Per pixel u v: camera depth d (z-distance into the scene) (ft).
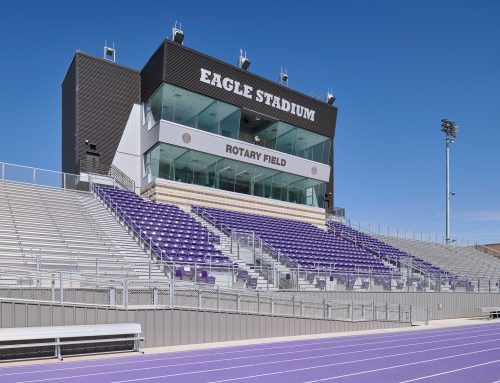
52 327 35.09
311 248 91.40
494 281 100.78
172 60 89.61
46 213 67.87
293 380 29.07
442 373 31.60
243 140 106.83
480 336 54.65
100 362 34.32
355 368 33.27
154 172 89.86
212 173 97.25
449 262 122.72
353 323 59.88
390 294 75.51
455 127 147.02
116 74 94.63
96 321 39.09
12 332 32.91
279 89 108.58
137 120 96.53
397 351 41.81
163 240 69.36
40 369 31.40
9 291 37.14
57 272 40.50
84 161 87.40
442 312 84.48
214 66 96.48
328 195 131.54
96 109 90.68
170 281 44.06
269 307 51.55
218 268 59.72
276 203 108.06
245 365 34.01
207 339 45.60
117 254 60.75
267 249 79.56
